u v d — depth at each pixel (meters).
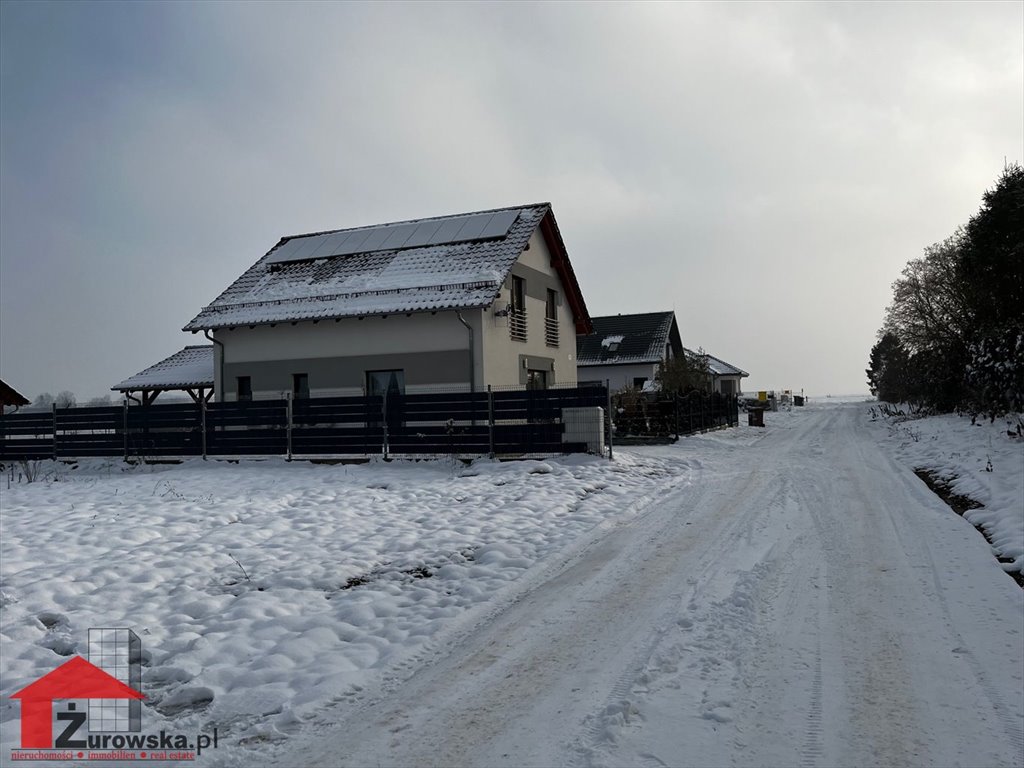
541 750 4.02
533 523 10.24
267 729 4.44
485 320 21.06
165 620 6.62
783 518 10.10
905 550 8.05
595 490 13.12
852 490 12.30
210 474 18.03
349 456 19.09
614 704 4.49
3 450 23.48
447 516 11.00
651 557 8.25
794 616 6.06
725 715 4.33
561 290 27.38
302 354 22.92
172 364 29.72
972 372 21.64
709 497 12.18
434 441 18.11
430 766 3.90
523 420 17.69
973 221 25.64
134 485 16.45
